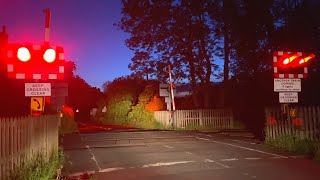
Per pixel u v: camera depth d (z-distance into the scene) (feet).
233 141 65.67
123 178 37.73
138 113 145.89
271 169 40.60
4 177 25.67
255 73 120.26
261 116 106.93
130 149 58.03
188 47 128.98
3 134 25.63
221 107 121.29
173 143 64.85
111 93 186.80
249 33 117.70
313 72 94.02
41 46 38.52
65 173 40.32
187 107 141.90
